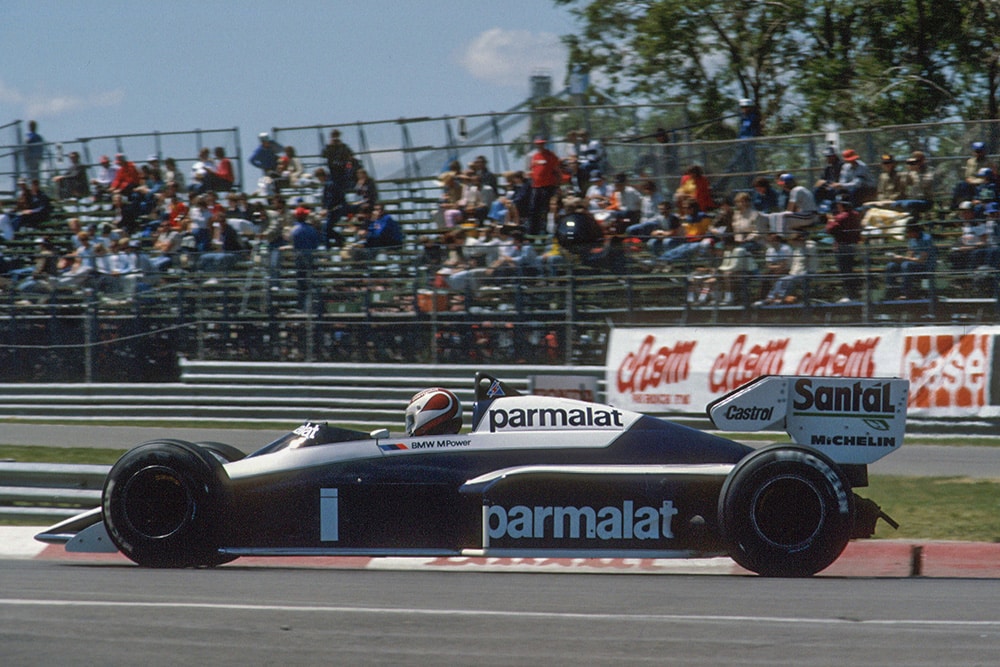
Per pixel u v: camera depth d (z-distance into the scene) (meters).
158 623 18.25
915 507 30.95
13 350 60.69
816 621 18.33
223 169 74.50
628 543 22.91
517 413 24.39
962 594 20.88
